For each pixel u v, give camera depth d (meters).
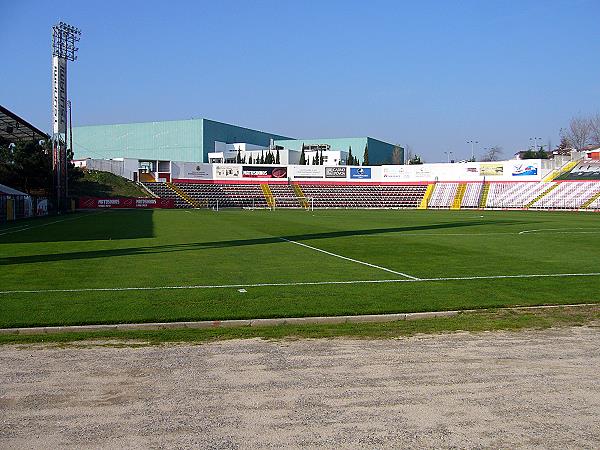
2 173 59.81
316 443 5.05
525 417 5.61
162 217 53.94
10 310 10.92
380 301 12.05
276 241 27.48
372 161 140.38
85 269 16.88
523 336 9.07
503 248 24.22
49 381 6.77
